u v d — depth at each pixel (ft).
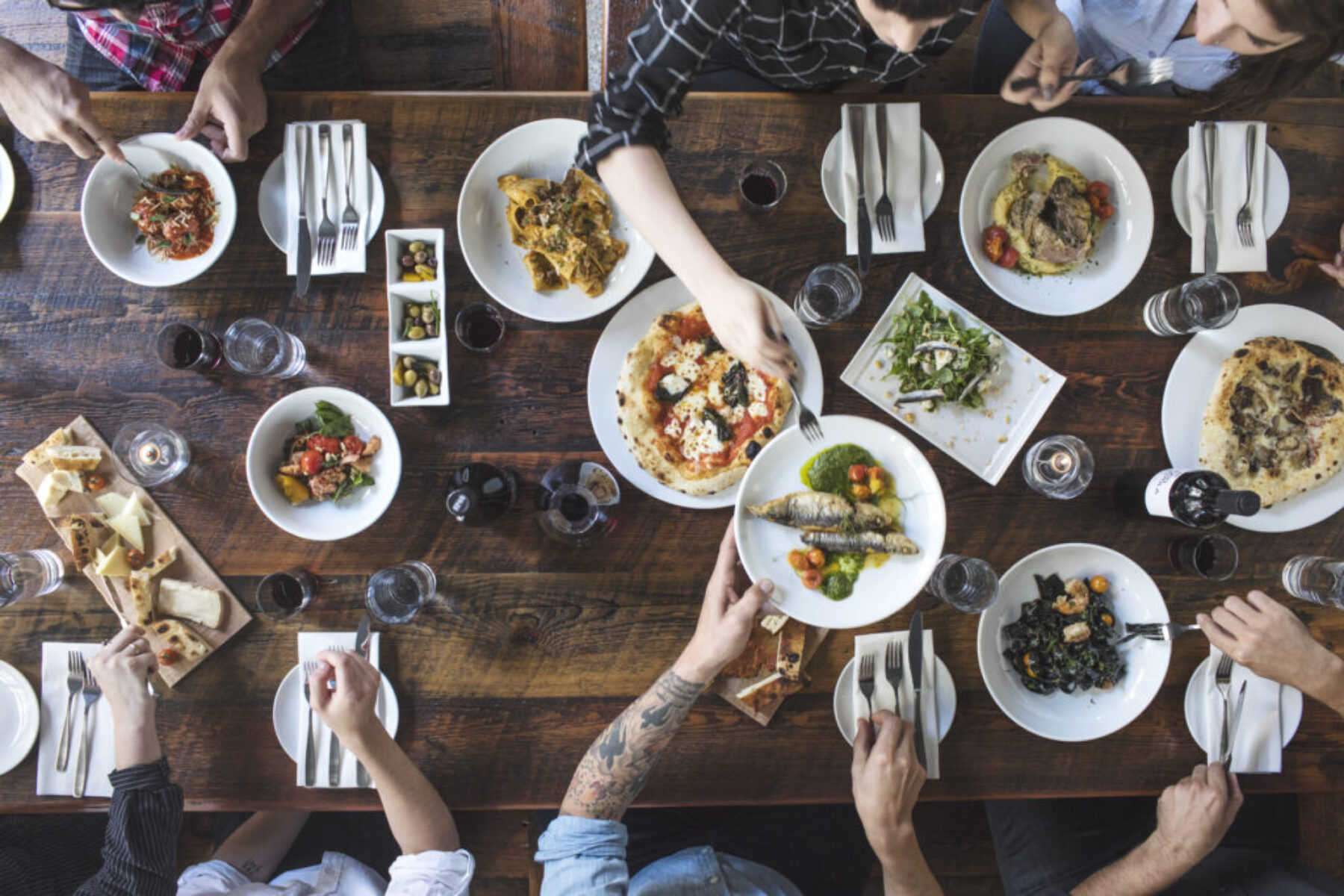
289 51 6.48
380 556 5.32
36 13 7.88
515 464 5.38
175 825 4.96
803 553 5.16
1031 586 5.39
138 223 5.19
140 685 4.98
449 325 5.37
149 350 5.34
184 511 5.29
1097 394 5.50
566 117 5.40
